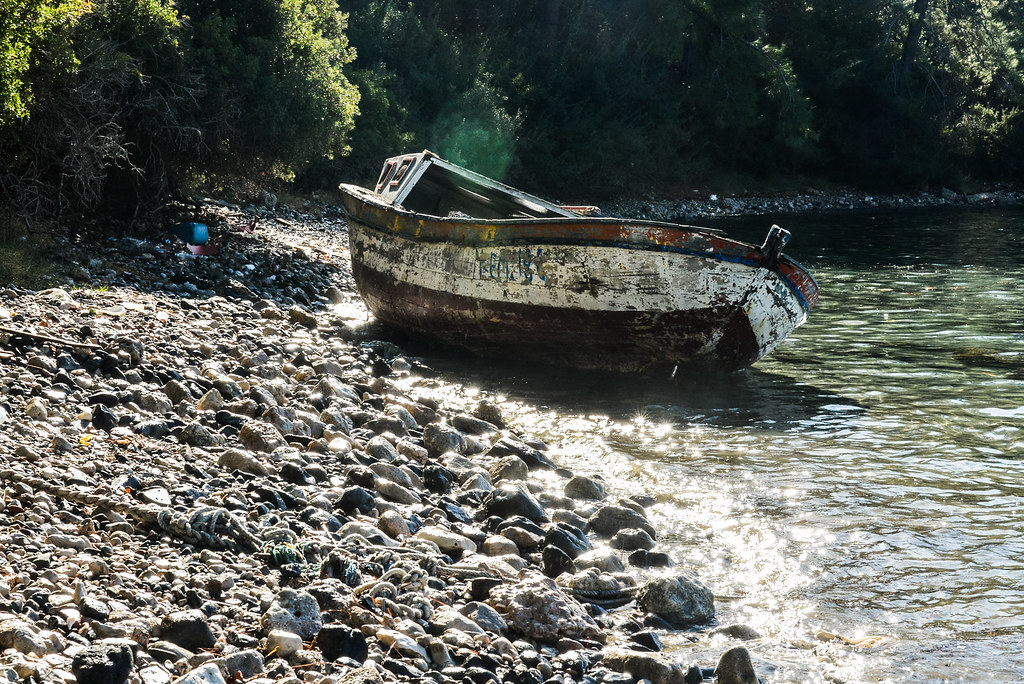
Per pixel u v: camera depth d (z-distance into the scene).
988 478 8.34
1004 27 61.19
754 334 11.26
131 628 4.41
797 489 8.07
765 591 6.20
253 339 12.23
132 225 18.23
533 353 12.60
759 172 54.78
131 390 8.62
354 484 7.32
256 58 20.62
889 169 56.88
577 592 6.02
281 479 7.05
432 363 12.89
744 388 11.66
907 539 7.00
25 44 12.75
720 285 10.80
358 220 14.51
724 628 5.68
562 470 8.57
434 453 8.79
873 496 7.89
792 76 52.03
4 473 6.06
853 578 6.38
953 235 33.84
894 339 14.79
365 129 33.66
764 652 5.37
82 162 15.51
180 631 4.45
